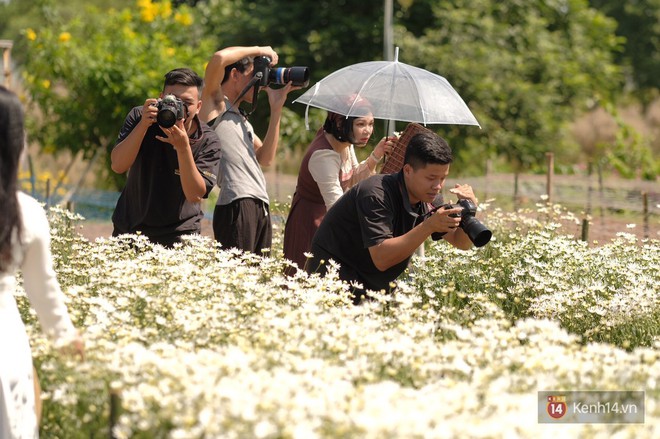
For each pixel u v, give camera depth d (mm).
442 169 11047
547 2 46781
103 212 28047
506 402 7352
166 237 13312
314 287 11477
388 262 11078
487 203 18609
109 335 9258
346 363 8320
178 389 7395
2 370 7570
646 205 22984
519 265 14078
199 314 9477
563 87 45750
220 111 14078
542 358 8414
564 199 26625
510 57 42719
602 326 12266
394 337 8984
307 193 13766
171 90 12836
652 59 70875
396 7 42031
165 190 13109
